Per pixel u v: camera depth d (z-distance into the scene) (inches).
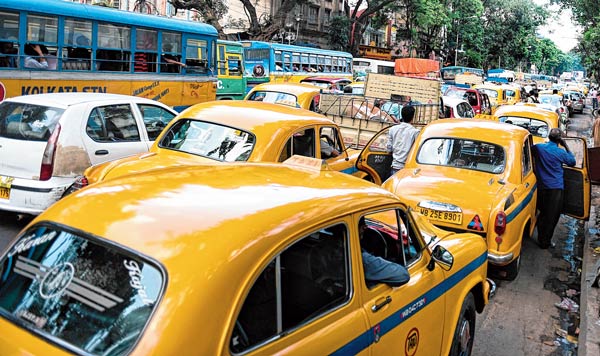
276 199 113.3
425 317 145.2
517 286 289.4
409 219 148.4
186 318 86.0
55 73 439.2
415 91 538.0
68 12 444.8
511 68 2972.4
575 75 4466.0
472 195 268.8
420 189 275.6
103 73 480.7
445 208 262.1
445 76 1605.6
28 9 415.2
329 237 115.2
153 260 91.5
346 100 481.7
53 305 95.5
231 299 91.0
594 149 348.5
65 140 277.7
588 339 219.3
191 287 88.2
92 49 470.9
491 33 2664.9
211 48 613.0
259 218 103.4
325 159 306.3
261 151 250.1
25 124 281.4
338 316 112.8
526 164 313.4
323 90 515.8
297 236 104.6
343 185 134.0
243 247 95.6
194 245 93.5
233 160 249.0
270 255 98.4
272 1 1542.8
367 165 335.3
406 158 339.0
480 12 2413.9
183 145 261.6
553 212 343.0
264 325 97.4
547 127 534.0
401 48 2380.7
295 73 1014.4
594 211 458.3
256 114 273.1
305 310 107.3
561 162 337.7
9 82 410.0
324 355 106.0
